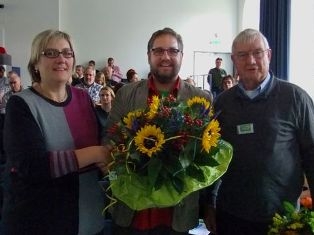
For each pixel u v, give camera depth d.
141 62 10.22
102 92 4.42
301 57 7.52
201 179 1.33
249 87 1.73
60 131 1.48
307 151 1.70
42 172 1.33
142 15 10.16
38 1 9.45
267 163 1.65
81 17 9.82
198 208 1.72
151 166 1.28
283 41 7.46
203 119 1.37
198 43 10.66
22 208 1.39
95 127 1.63
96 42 9.97
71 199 1.46
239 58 1.72
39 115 1.43
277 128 1.66
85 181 1.57
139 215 1.64
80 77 6.83
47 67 1.47
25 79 9.49
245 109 1.72
